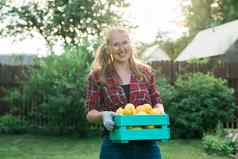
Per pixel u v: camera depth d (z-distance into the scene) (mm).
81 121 12555
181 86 12562
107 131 3688
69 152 9812
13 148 10422
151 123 3615
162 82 12641
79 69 12430
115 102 3703
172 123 12539
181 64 13992
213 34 28266
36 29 20562
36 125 13617
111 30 3750
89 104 3746
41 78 12594
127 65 3795
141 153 3641
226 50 23000
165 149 10156
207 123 12281
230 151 9469
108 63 3768
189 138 12312
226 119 12312
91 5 19000
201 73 12828
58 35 20203
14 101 13625
